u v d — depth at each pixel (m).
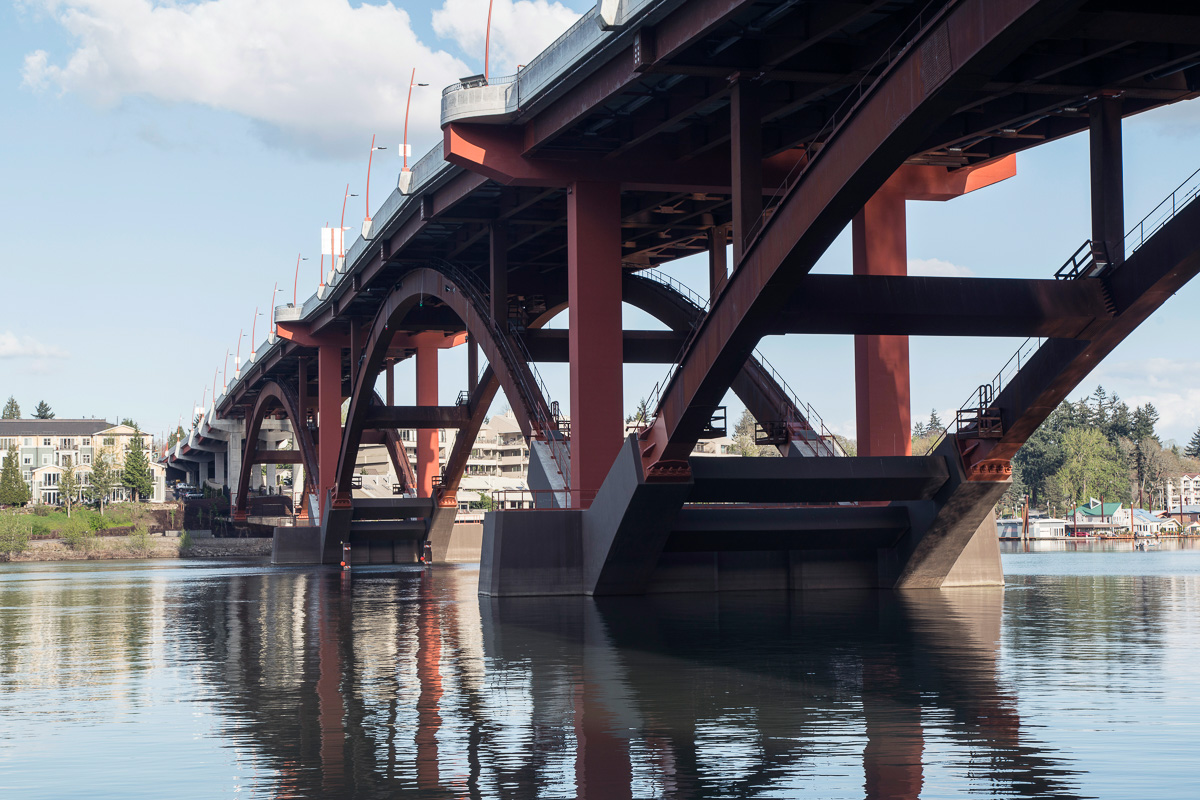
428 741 16.42
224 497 180.88
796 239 29.09
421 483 91.00
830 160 27.61
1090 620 32.97
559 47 37.84
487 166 43.00
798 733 16.64
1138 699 19.23
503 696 20.31
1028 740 15.98
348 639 31.03
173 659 27.36
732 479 38.16
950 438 40.56
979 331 33.84
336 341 92.44
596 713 18.44
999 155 44.56
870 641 27.84
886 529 42.84
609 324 42.84
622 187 44.31
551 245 61.47
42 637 33.94
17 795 13.82
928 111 24.47
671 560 44.06
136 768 15.09
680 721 17.66
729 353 33.22
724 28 32.19
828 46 33.78
